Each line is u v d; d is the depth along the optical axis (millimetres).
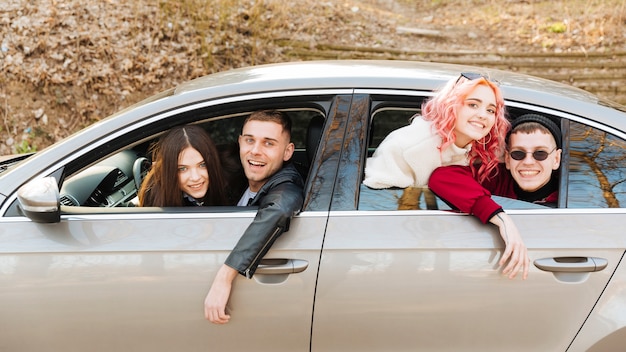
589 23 9172
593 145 2652
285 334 2631
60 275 2637
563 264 2561
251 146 2795
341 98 2709
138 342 2666
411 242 2582
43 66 6887
